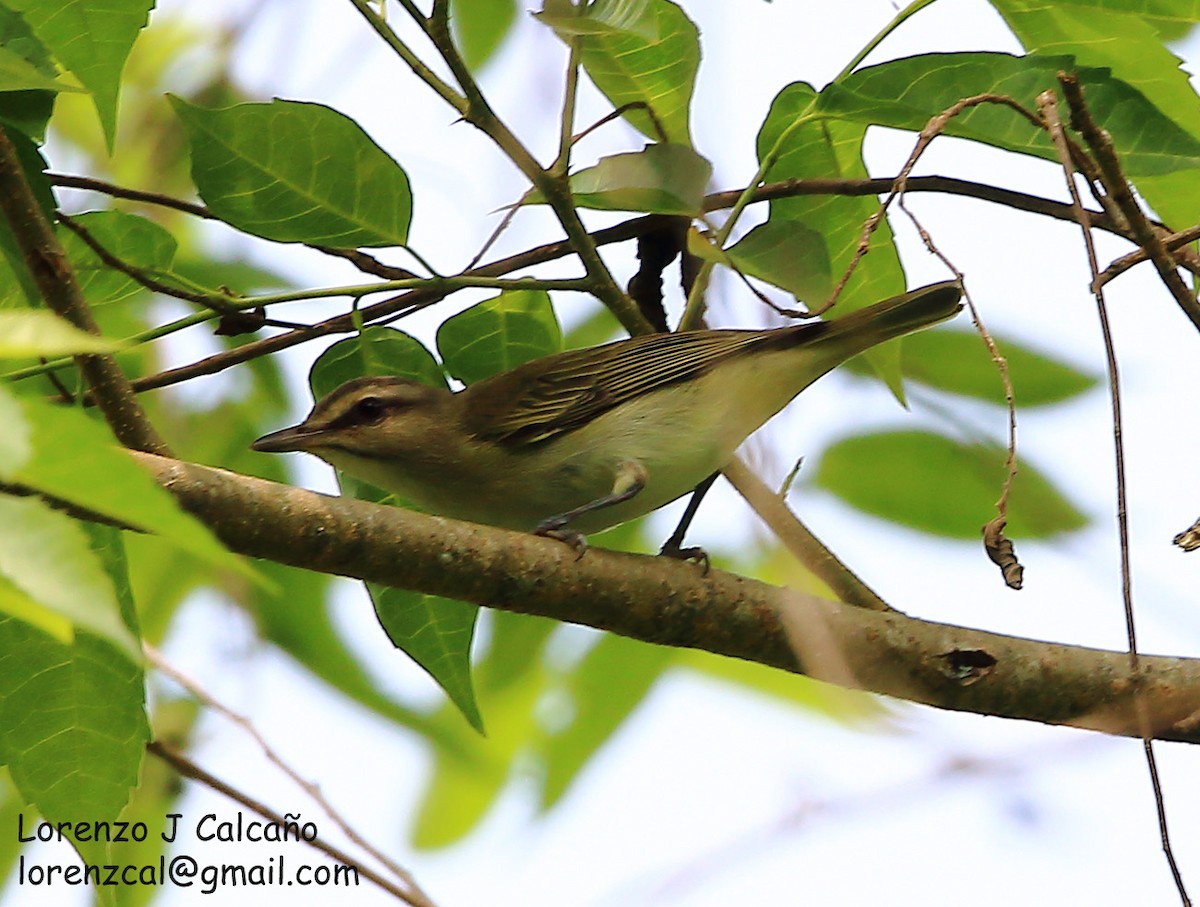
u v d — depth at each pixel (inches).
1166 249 353.1
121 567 347.3
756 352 440.1
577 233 376.8
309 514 311.9
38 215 312.8
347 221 374.0
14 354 178.1
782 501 367.6
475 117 354.6
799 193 406.0
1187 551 323.0
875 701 281.9
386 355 427.5
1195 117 396.8
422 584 327.6
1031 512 426.3
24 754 350.6
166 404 494.0
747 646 350.9
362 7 348.8
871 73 362.0
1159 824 281.3
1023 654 350.6
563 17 316.8
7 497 161.3
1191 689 348.8
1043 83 359.6
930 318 419.5
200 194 363.3
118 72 354.0
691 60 394.6
